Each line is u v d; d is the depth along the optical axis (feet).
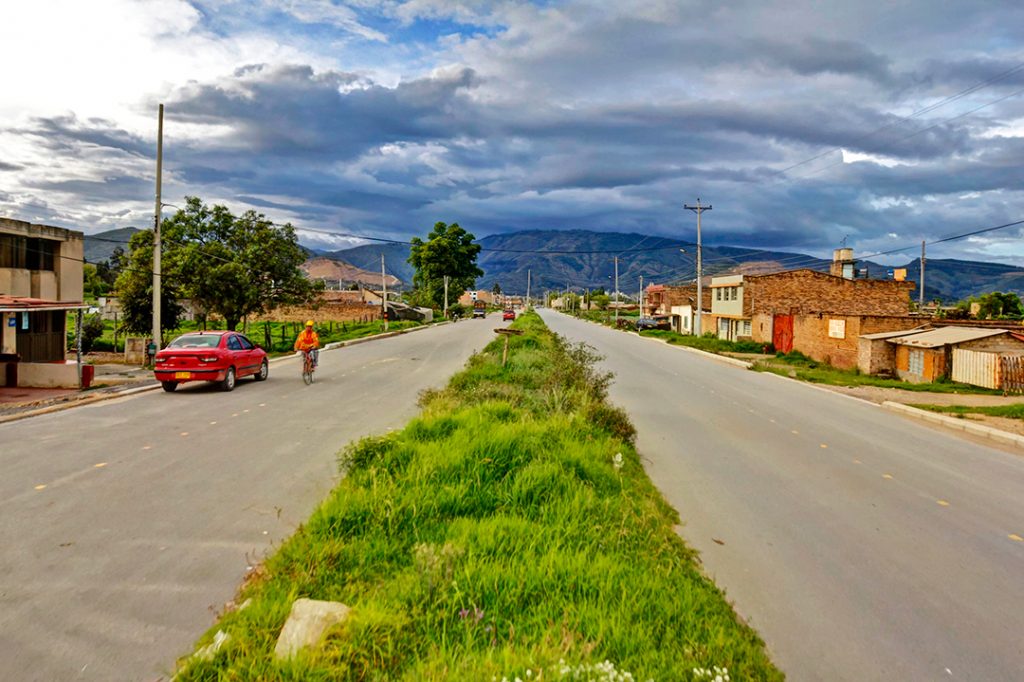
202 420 38.68
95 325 92.68
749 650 13.15
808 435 40.47
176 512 21.49
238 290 93.15
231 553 18.11
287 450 30.83
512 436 26.45
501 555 16.16
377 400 47.50
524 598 14.10
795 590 17.19
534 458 24.72
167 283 90.12
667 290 229.04
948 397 62.23
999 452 38.09
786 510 24.31
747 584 17.44
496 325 214.28
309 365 57.00
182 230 93.97
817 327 101.91
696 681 11.30
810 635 14.78
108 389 50.88
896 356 82.69
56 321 68.85
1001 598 17.15
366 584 15.37
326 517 18.58
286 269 100.42
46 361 67.31
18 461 27.94
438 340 124.26
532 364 63.41
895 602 16.69
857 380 74.95
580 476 23.93
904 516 24.14
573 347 100.48
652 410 47.78
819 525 22.68
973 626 15.49
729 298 157.07
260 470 27.02
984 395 63.98
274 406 44.37
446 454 24.64
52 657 12.76
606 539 17.87
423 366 73.82
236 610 14.12
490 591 14.16
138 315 88.58
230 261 94.43
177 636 13.66
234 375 53.36
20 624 14.02
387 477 22.50
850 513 24.27
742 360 98.94
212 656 11.93
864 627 15.26
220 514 21.36
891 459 34.47
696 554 19.25
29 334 64.54
